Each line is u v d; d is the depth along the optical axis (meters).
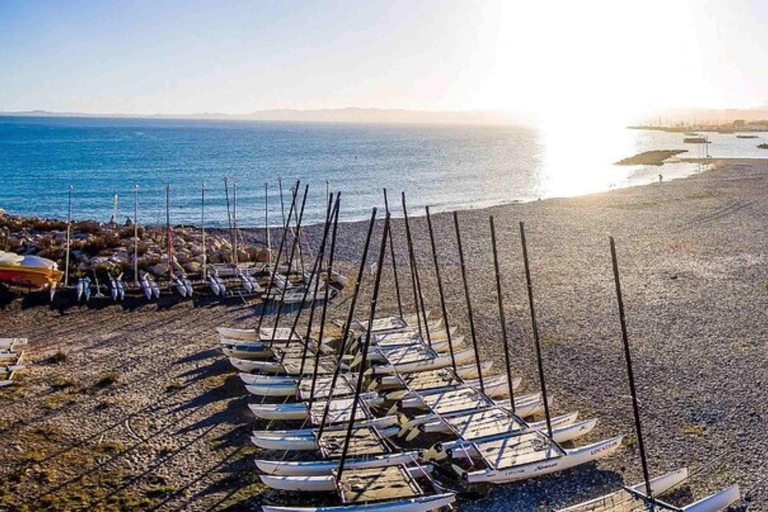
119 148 174.25
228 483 15.99
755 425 18.75
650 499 14.19
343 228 53.91
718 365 23.22
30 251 39.22
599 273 37.12
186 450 17.56
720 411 19.67
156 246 41.28
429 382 20.86
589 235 48.72
